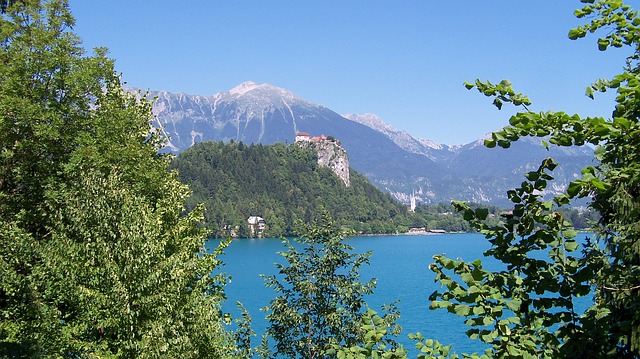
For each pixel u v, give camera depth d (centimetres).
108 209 1432
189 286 1662
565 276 428
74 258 1402
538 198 434
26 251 1514
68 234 1527
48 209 1883
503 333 402
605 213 463
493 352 440
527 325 425
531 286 427
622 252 445
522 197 438
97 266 1420
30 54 1852
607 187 379
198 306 1502
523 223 436
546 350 434
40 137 1873
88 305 1354
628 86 388
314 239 1912
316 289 1812
